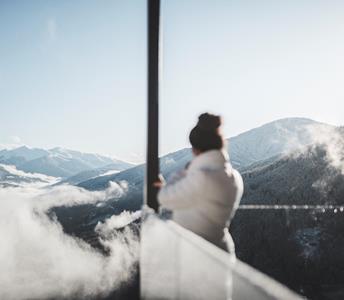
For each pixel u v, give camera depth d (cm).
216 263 112
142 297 270
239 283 96
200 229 196
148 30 296
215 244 198
